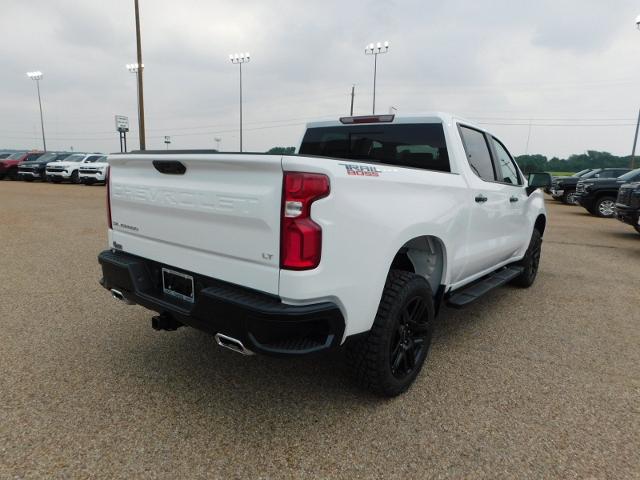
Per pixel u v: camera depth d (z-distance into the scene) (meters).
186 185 2.53
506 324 4.34
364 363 2.68
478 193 3.71
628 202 9.31
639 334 4.12
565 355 3.62
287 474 2.17
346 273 2.31
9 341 3.60
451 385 3.09
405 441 2.45
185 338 3.75
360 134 4.14
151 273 2.95
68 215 11.34
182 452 2.31
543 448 2.41
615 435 2.54
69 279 5.40
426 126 3.72
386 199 2.57
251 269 2.27
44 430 2.46
